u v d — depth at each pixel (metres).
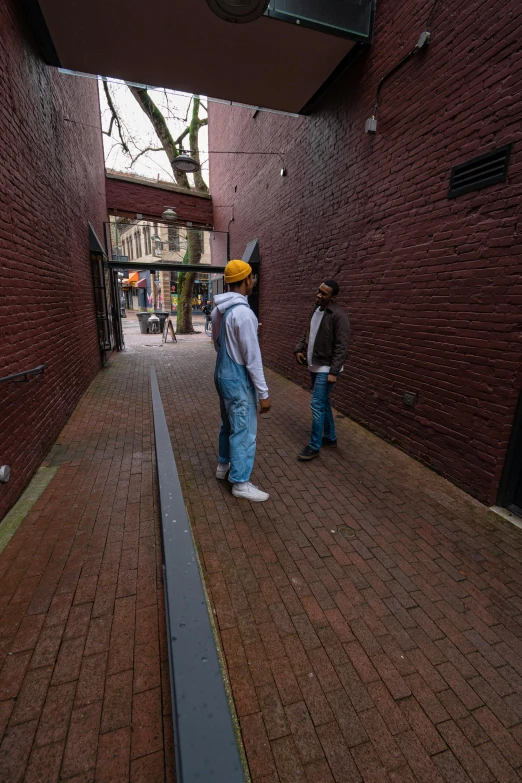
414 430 4.01
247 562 2.42
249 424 2.98
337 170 5.45
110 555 2.41
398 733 1.50
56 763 1.34
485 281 3.08
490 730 1.53
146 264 11.91
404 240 4.07
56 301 4.69
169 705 1.54
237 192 11.08
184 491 3.26
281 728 1.50
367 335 4.82
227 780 0.76
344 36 4.38
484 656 1.85
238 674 1.71
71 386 5.41
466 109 3.20
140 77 5.32
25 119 3.70
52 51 4.64
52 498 3.09
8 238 3.08
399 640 1.92
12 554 2.40
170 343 14.16
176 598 1.21
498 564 2.49
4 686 1.60
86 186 8.03
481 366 3.15
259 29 4.30
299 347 4.11
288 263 7.57
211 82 5.43
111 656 1.74
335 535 2.73
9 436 2.95
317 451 3.95
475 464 3.25
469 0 3.12
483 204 3.07
